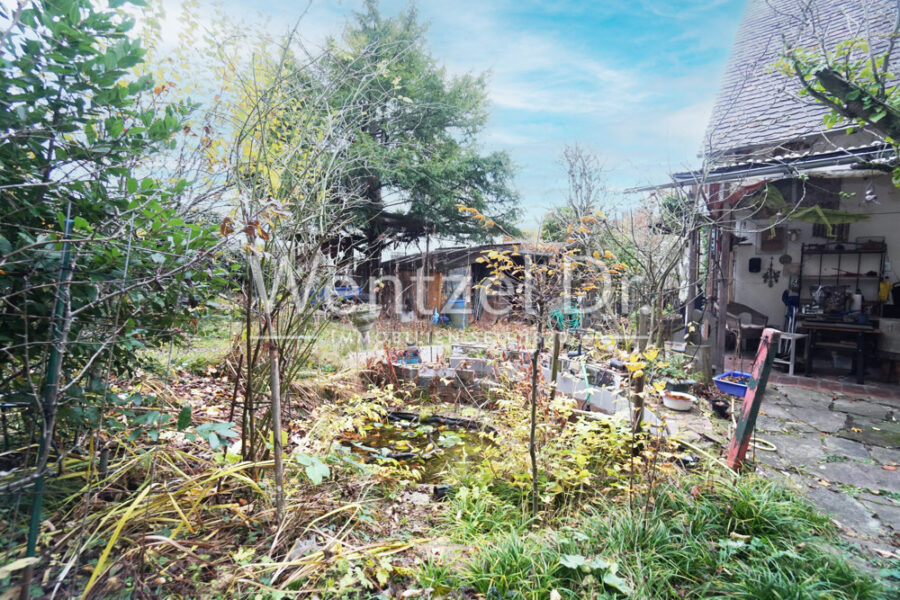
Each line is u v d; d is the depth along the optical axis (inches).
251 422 94.9
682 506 93.0
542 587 71.6
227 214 94.4
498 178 427.8
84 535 68.5
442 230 420.5
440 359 214.2
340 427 124.7
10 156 57.7
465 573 74.5
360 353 206.4
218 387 150.7
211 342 178.1
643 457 101.4
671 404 168.2
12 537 62.8
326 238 110.6
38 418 62.0
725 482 100.3
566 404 119.9
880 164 131.1
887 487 110.5
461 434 155.6
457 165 393.1
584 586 72.2
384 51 147.3
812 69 114.0
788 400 183.0
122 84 61.7
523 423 118.2
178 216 74.9
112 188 69.9
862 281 253.1
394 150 253.4
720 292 204.2
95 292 63.9
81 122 61.0
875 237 246.5
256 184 93.0
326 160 119.4
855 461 125.4
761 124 219.3
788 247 275.4
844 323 222.1
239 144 91.4
